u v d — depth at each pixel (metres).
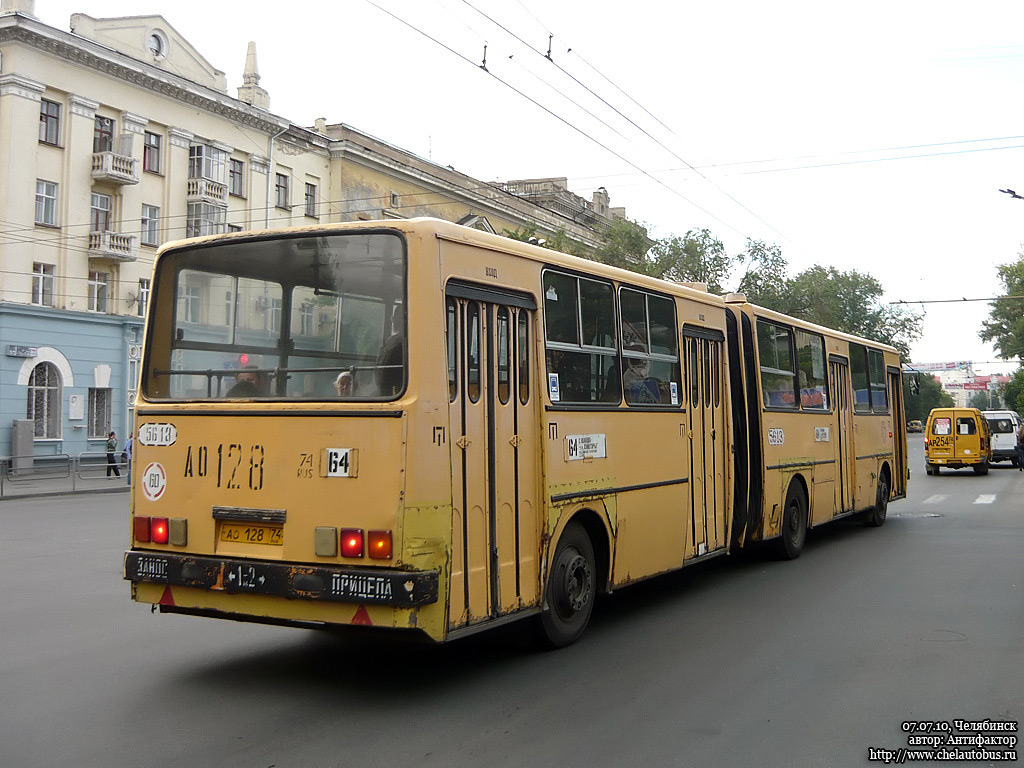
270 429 5.85
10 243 29.62
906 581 10.13
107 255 32.16
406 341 5.59
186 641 7.32
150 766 4.58
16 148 29.72
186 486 6.11
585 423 7.33
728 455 10.19
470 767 4.57
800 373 12.46
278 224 38.59
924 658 6.73
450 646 7.16
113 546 13.55
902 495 17.44
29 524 16.97
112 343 33.03
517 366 6.55
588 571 7.38
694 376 9.52
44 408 31.17
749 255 38.62
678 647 7.12
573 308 7.32
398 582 5.32
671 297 9.10
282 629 7.78
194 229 35.53
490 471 6.16
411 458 5.45
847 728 5.18
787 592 9.55
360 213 40.94
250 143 37.53
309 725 5.22
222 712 5.46
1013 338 73.19
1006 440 37.72
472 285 6.13
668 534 8.71
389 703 5.64
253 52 39.41
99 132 32.66
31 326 30.30
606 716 5.39
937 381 126.56
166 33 35.06
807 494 12.45
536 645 6.98
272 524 5.79
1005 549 12.79
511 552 6.34
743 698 5.75
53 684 6.07
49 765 4.59
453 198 44.75
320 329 5.89
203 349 6.30
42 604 8.90
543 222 49.16
